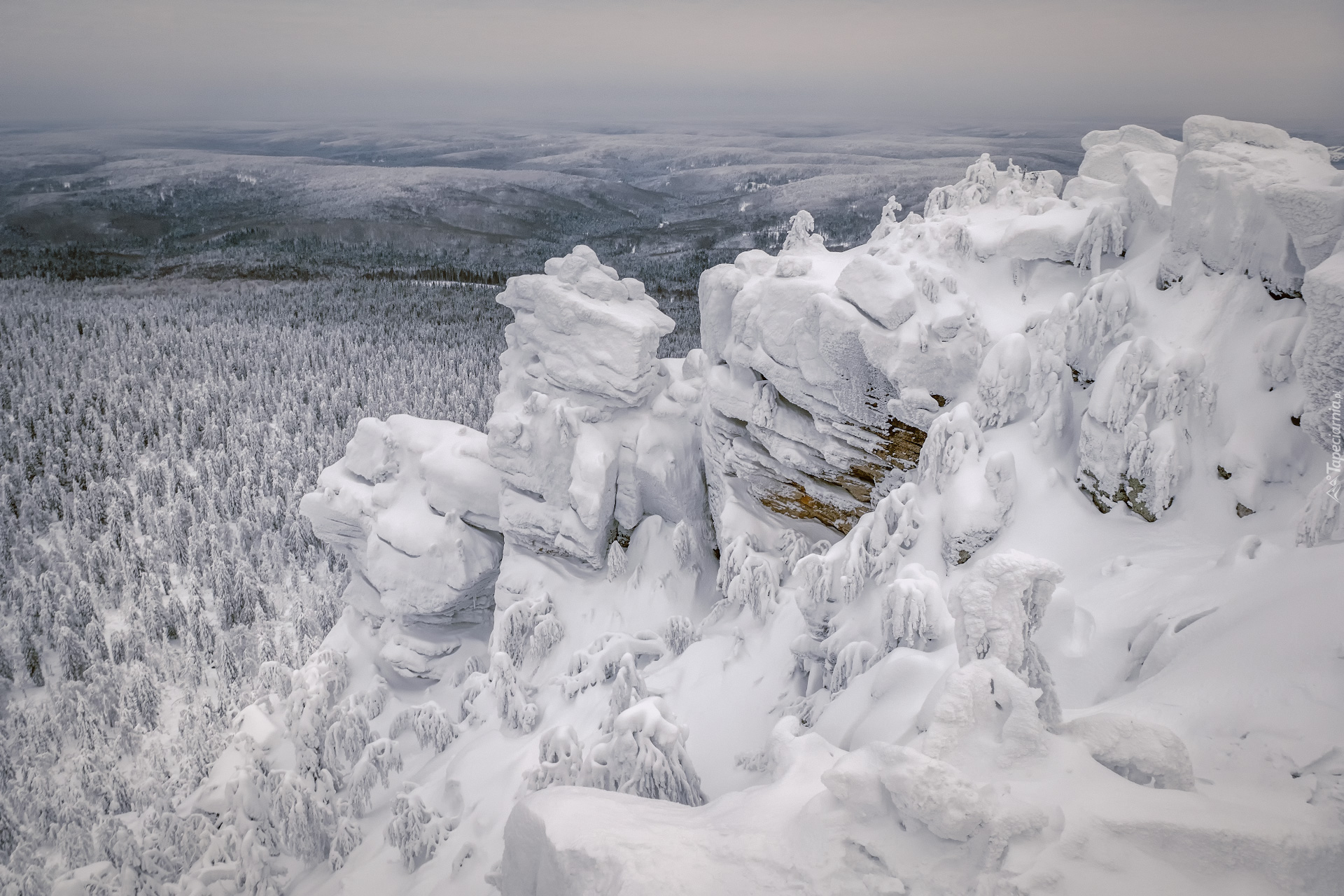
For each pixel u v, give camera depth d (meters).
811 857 7.71
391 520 35.03
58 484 96.81
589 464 30.91
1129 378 16.02
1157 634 12.07
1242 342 15.88
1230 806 7.39
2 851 44.44
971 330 20.20
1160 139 24.59
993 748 8.38
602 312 31.20
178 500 87.38
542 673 30.48
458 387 132.62
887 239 24.09
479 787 23.62
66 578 77.19
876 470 23.27
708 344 28.50
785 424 25.11
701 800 14.73
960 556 17.42
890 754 7.73
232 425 113.88
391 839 21.69
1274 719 8.74
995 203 23.94
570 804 9.66
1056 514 17.09
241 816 31.48
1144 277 18.75
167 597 75.38
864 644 16.33
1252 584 11.81
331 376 142.25
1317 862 6.58
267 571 77.88
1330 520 11.80
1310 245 14.47
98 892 31.56
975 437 18.34
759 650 22.02
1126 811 7.19
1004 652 9.48
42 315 190.12
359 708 32.34
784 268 23.81
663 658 25.73
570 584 32.53
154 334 171.62
